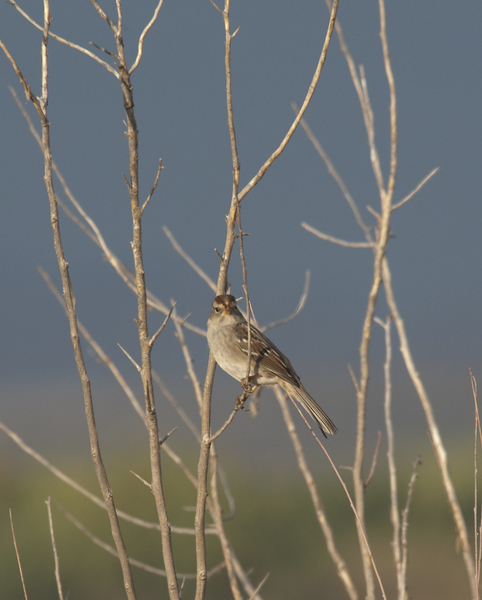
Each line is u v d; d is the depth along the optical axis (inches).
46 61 213.9
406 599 223.9
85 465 730.8
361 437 227.6
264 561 634.8
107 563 598.2
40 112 213.0
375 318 237.3
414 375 230.5
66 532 608.7
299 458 265.3
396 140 222.1
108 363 253.4
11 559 587.2
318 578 613.6
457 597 551.5
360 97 238.7
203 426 229.9
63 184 262.8
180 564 602.5
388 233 224.2
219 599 596.4
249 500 700.7
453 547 633.6
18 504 639.8
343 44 243.1
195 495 637.3
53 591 580.4
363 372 227.5
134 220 210.4
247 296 222.8
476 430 221.1
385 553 642.2
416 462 240.5
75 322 216.1
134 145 207.3
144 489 636.7
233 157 216.8
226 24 210.5
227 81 212.4
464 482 707.4
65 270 215.5
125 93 204.1
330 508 716.7
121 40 204.1
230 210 228.1
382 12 221.5
